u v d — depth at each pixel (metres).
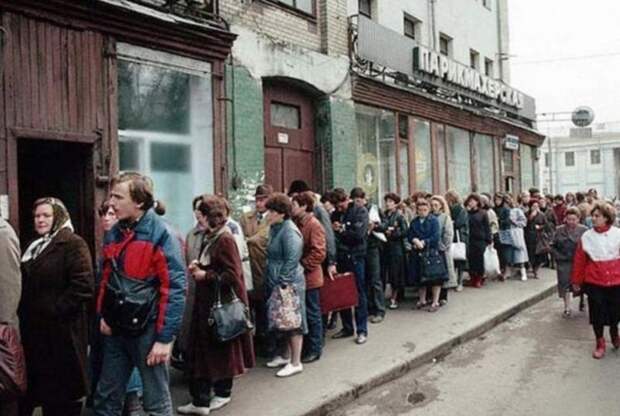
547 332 8.73
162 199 8.23
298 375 6.34
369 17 14.51
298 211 6.93
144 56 7.93
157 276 4.11
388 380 6.49
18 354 4.18
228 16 9.43
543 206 13.77
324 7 11.70
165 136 8.27
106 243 4.26
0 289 4.21
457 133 17.11
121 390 4.25
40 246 4.72
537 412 5.44
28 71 6.59
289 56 10.52
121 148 7.66
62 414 4.70
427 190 15.22
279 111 10.83
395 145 13.84
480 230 12.02
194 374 5.19
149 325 4.06
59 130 6.86
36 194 7.41
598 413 5.37
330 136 11.53
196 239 6.01
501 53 22.16
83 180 7.28
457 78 16.14
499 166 19.91
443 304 10.20
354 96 12.30
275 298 6.30
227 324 5.09
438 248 9.61
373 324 8.73
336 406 5.68
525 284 12.48
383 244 9.69
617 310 7.33
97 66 7.30
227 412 5.30
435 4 17.36
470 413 5.47
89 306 5.30
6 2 6.36
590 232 7.50
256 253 7.03
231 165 9.27
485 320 8.91
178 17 8.34
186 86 8.59
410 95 14.19
